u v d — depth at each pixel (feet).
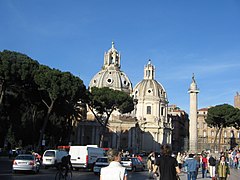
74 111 237.04
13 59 172.76
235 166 150.41
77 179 91.45
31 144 229.86
